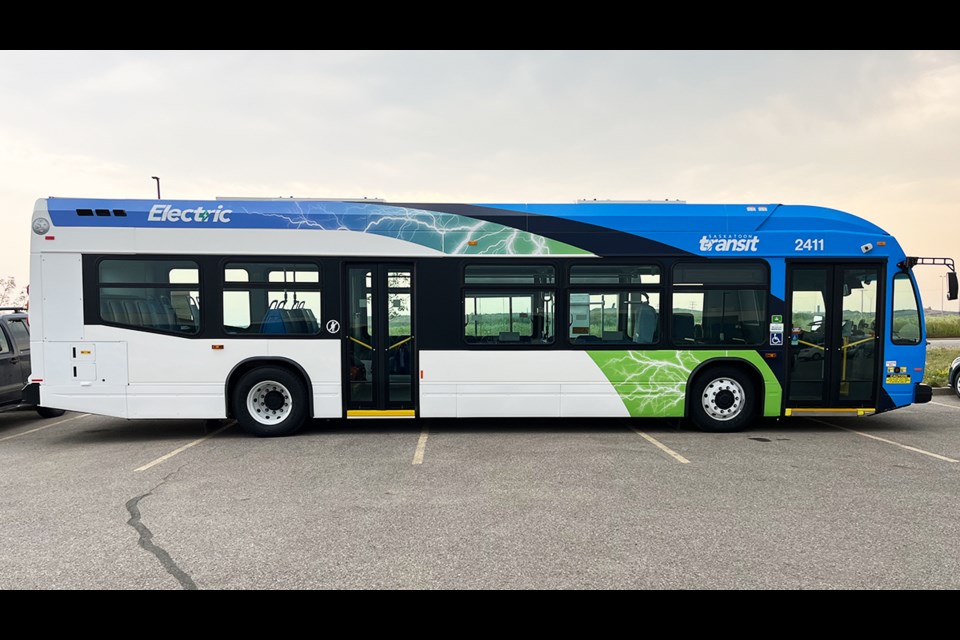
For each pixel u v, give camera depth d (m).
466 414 7.54
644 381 7.58
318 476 5.60
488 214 7.54
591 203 7.69
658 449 6.67
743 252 7.56
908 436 7.39
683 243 7.56
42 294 7.18
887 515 4.51
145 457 6.41
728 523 4.33
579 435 7.46
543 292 7.56
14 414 9.77
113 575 3.56
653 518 4.43
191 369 7.33
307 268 7.44
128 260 7.26
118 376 7.27
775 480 5.43
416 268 7.48
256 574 3.55
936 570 3.58
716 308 7.61
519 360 7.52
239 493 5.09
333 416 7.48
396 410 7.54
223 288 7.34
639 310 7.59
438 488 5.20
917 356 7.59
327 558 3.76
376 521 4.39
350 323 7.52
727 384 7.64
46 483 5.44
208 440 7.28
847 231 7.59
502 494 5.02
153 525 4.34
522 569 3.59
